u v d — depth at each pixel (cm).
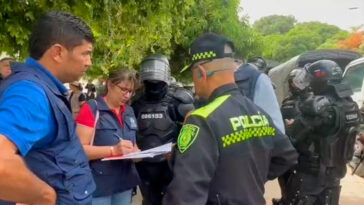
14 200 127
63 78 164
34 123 139
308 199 326
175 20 429
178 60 1080
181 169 162
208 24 1162
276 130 190
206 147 163
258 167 177
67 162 160
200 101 212
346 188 631
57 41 158
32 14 283
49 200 136
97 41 355
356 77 802
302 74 360
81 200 166
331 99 311
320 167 318
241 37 1356
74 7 285
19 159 126
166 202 162
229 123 169
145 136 318
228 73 182
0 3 273
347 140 318
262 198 179
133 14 341
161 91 323
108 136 267
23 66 157
